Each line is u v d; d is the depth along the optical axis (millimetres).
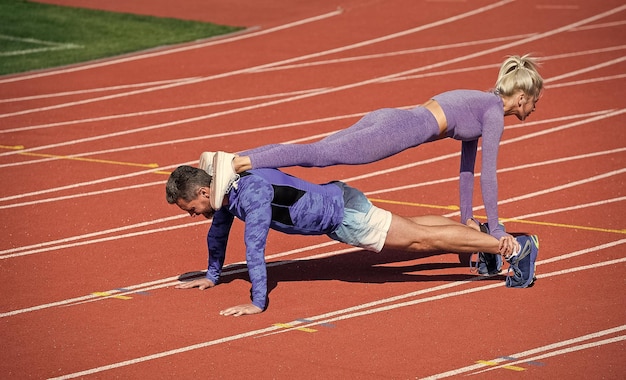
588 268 10914
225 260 11391
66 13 30156
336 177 15172
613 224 12555
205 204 9547
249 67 23797
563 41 25875
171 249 11742
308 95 21016
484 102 10211
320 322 9430
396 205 13648
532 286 10383
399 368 8383
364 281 10609
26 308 9828
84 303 9961
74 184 14828
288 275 10820
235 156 9562
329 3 31281
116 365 8492
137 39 27156
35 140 17672
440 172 15344
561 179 14812
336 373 8289
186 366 8461
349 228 9766
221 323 9398
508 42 25953
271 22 29078
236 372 8328
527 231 12312
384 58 24500
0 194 14289
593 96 20406
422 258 11414
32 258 11398
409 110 10148
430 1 31125
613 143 16953
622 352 8688
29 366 8469
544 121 18547
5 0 31344
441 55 24719
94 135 18016
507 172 15273
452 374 8266
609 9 29375
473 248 9984
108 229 12555
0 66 24125
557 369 8352
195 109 19984
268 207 9461
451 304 9891
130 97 21094
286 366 8438
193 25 28781
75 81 22672
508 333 9133
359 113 19500
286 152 9617
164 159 16344
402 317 9555
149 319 9523
